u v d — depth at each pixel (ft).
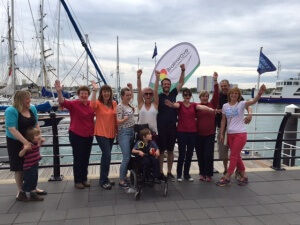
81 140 14.15
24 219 11.27
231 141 15.40
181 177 16.10
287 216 11.71
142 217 11.48
